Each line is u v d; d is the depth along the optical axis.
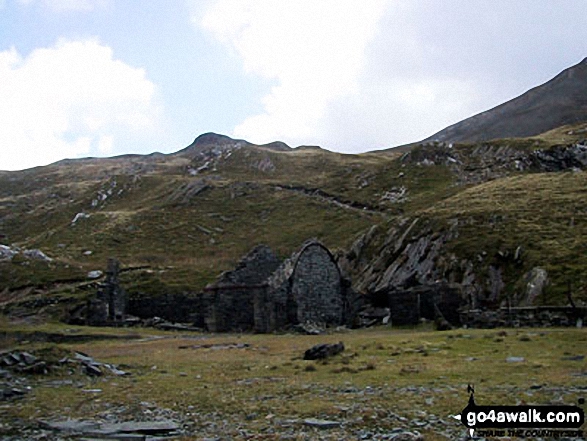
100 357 27.66
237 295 49.19
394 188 110.44
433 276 51.84
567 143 111.38
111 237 97.50
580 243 47.34
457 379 17.19
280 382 18.42
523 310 32.69
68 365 21.56
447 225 58.94
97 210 130.00
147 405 15.66
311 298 47.94
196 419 13.81
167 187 137.38
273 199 114.69
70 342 39.72
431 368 19.33
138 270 73.81
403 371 18.91
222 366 23.03
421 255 56.44
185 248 91.50
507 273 47.06
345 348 25.36
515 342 24.27
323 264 49.44
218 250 88.94
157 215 109.44
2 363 21.34
